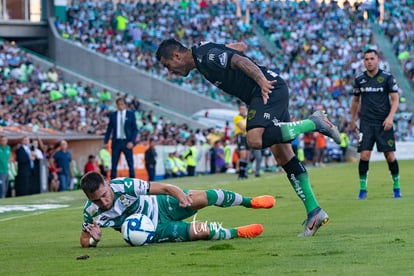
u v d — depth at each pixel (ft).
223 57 66.18
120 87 343.26
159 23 374.22
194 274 49.19
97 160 221.46
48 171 189.47
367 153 110.32
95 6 364.79
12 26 351.87
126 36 358.84
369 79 109.60
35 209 122.42
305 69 377.50
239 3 413.18
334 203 104.06
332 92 362.74
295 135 66.64
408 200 105.40
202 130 294.46
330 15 415.03
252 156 240.53
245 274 48.42
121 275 49.83
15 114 237.86
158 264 53.67
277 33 403.75
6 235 80.33
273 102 67.00
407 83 378.73
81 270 52.47
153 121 295.48
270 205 67.67
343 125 330.95
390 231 68.85
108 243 68.44
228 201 66.13
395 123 344.49
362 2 417.69
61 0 358.43
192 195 64.80
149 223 63.82
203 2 396.57
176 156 240.32
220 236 65.26
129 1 388.37
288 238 65.46
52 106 262.47
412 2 425.28
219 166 258.98
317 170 214.07
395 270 47.98
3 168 165.68
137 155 224.74
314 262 52.03
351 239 63.36
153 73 344.69
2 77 281.33
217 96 343.46
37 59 318.45
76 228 85.76
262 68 68.39
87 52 345.92
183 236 64.80
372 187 135.74
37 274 51.67
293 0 419.95
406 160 275.18
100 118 273.75
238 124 195.42
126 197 63.67
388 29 411.95
